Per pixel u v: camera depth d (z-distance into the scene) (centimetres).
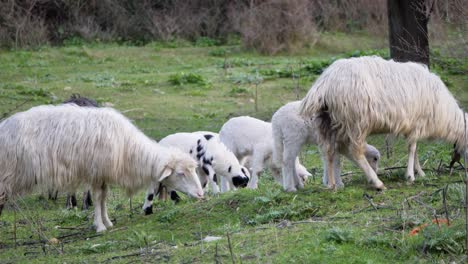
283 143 1080
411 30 1636
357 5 3275
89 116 994
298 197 955
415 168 1036
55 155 968
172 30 3294
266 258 738
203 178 1316
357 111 902
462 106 1476
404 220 781
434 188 939
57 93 2191
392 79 930
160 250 830
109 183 1001
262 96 2142
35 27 3094
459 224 752
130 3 3422
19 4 3175
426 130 966
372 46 2912
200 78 2333
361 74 913
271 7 2938
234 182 1282
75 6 3319
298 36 2909
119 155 991
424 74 959
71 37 3244
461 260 683
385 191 942
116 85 2305
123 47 3109
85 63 2747
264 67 2559
